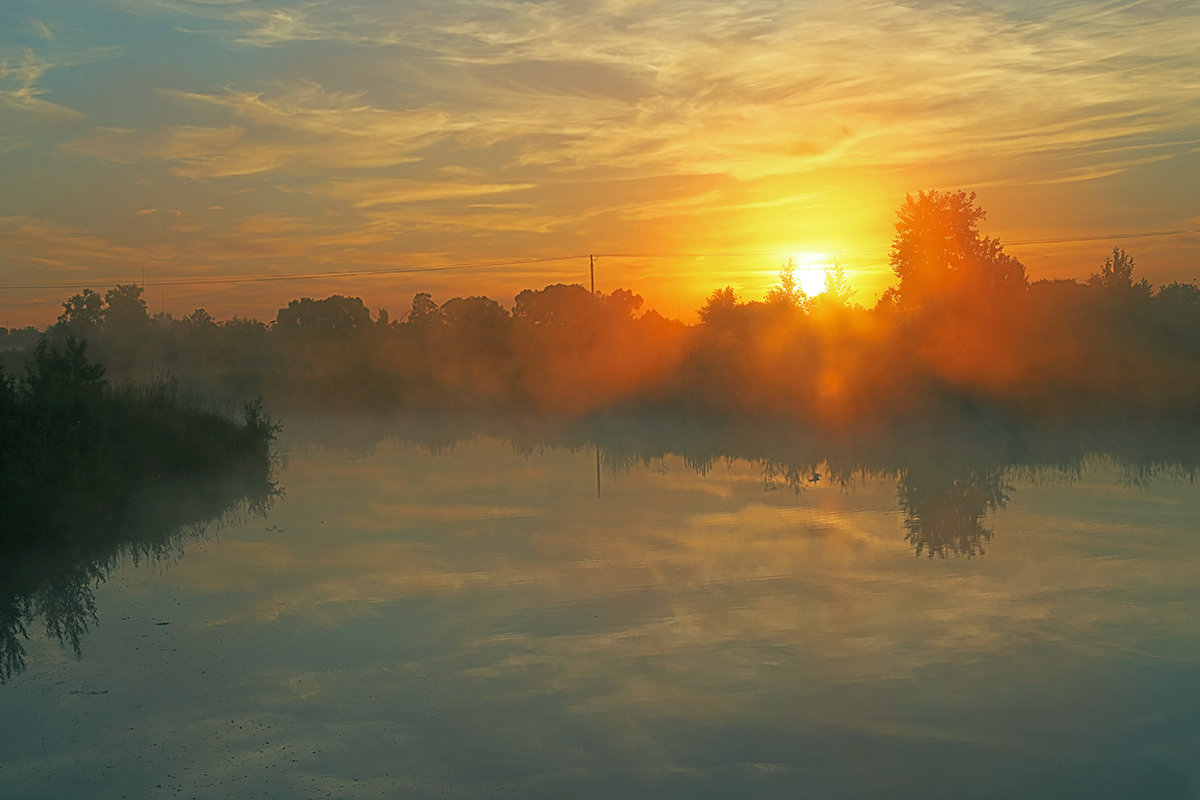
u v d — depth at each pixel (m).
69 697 7.93
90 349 57.22
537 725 7.21
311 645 9.19
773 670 8.27
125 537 14.89
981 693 7.69
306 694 7.91
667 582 11.28
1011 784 6.20
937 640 8.97
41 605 10.84
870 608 10.05
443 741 6.96
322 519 16.25
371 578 11.82
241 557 13.26
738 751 6.71
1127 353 31.52
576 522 15.35
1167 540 13.21
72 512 14.15
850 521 14.95
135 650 9.12
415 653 8.90
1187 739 6.81
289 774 6.48
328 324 73.81
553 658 8.68
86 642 9.41
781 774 6.37
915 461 22.95
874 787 6.18
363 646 9.13
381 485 20.50
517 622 9.80
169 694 7.96
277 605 10.65
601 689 7.90
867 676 8.09
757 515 15.65
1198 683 7.84
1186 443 25.53
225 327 64.50
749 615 9.87
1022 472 20.47
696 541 13.63
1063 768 6.41
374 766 6.57
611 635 9.31
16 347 59.22
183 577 12.10
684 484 19.61
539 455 26.38
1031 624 9.44
